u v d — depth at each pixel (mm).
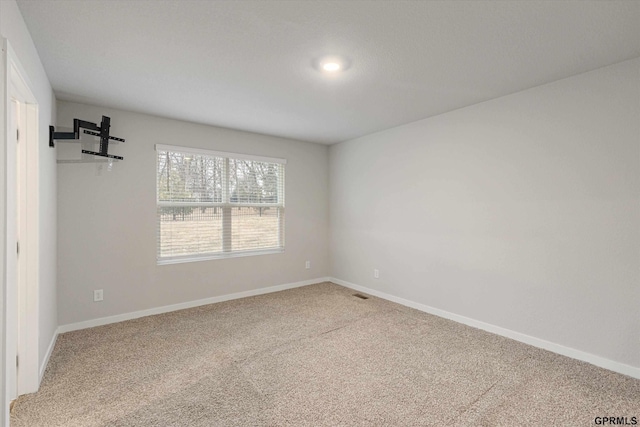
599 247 2494
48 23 1872
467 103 3285
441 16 1809
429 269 3797
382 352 2742
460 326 3355
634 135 2322
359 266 4805
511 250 3031
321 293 4648
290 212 4934
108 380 2275
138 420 1852
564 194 2678
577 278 2611
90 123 3049
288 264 4918
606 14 1780
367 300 4305
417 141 3916
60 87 2842
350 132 4488
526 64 2412
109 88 2875
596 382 2262
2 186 1415
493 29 1941
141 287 3619
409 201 4027
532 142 2873
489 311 3211
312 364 2529
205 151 4070
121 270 3486
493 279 3172
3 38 1414
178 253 3938
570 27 1915
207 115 3680
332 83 2773
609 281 2445
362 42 2100
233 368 2459
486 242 3229
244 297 4426
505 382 2270
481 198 3266
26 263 2109
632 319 2338
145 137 3639
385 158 4359
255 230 4621
